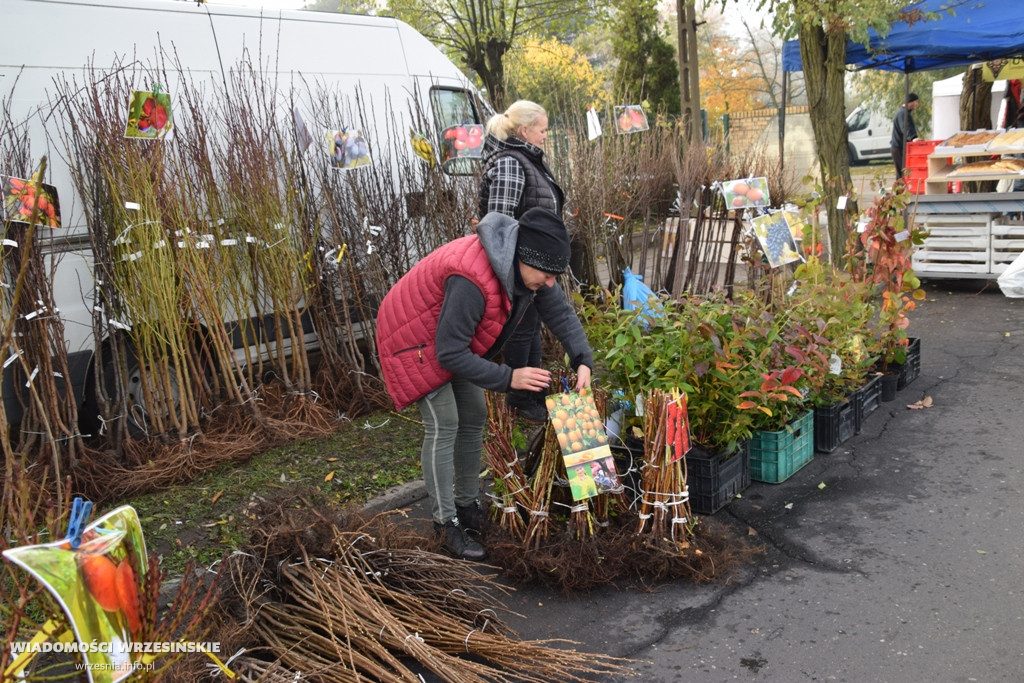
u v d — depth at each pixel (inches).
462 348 133.2
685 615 133.2
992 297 350.3
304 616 115.6
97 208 175.3
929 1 381.1
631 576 143.3
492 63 467.8
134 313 179.0
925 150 388.5
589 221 252.1
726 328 170.4
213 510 164.1
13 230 161.6
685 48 415.8
